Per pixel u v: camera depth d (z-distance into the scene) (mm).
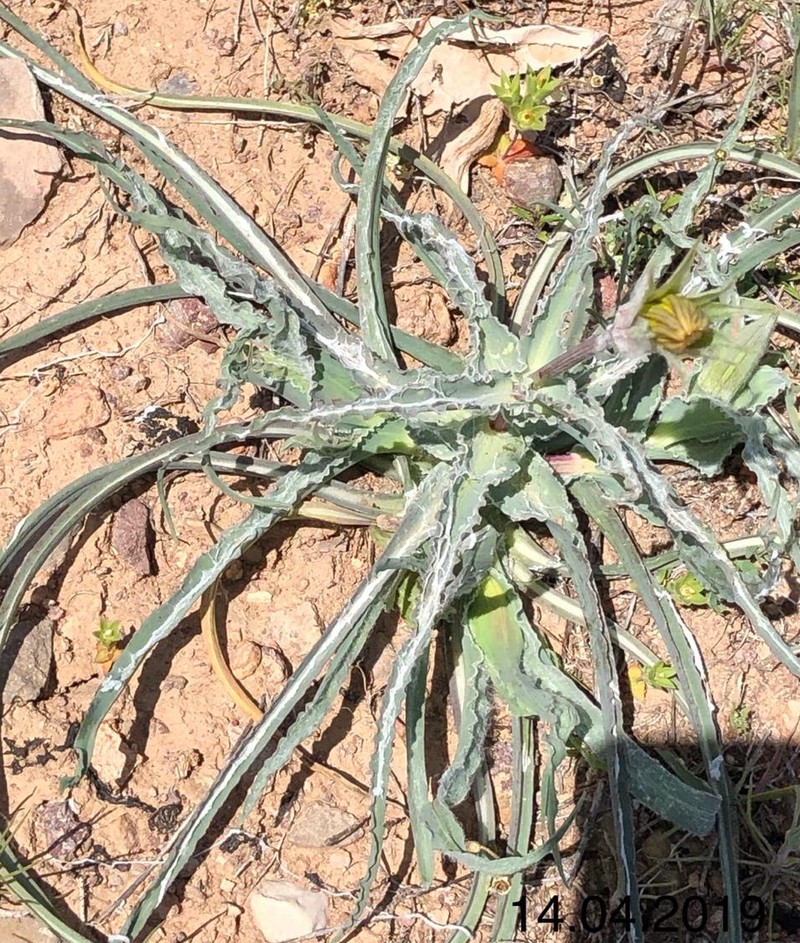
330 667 468
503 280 532
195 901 482
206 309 522
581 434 465
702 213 549
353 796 496
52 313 523
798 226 540
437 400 448
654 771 463
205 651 501
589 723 467
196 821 452
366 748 500
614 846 499
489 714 494
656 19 558
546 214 545
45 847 478
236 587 507
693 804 459
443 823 454
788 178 542
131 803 486
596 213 466
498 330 476
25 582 472
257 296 463
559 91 549
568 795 504
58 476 511
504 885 490
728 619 519
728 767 508
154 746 493
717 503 526
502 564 491
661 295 382
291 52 553
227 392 454
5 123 493
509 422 472
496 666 469
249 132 545
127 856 483
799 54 520
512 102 517
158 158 511
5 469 510
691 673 478
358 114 553
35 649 489
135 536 502
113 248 530
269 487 514
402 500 495
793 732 512
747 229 492
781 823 504
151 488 511
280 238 540
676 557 506
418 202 543
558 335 474
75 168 531
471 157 546
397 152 526
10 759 484
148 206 494
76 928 474
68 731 488
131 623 501
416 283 535
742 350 391
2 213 521
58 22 546
